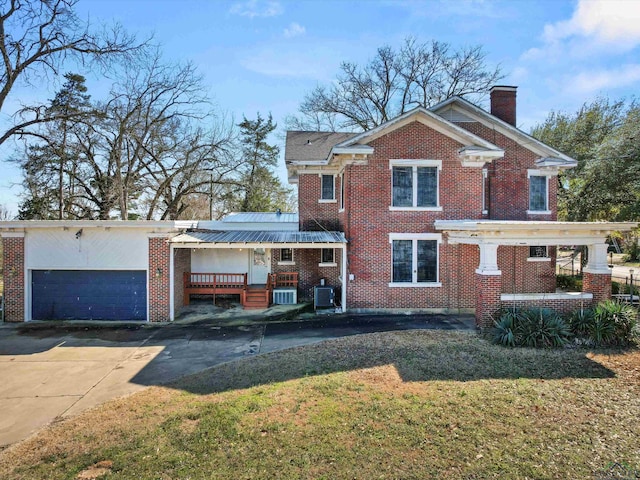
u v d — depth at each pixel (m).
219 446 5.80
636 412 6.73
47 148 27.78
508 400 7.23
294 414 6.79
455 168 15.82
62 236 14.91
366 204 15.72
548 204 18.59
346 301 15.86
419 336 11.92
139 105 27.67
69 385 8.60
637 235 35.16
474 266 15.85
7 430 6.57
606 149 24.44
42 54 20.55
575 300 12.62
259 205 40.44
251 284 19.17
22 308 14.91
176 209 35.06
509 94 19.53
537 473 5.07
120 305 15.05
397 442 5.85
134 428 6.41
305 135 22.88
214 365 9.73
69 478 5.10
